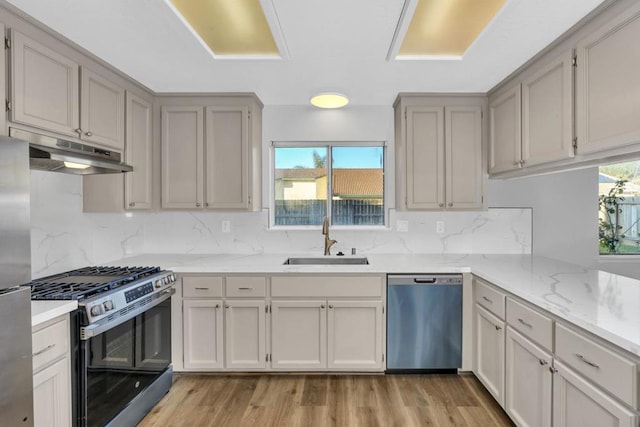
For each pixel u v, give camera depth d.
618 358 1.20
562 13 1.68
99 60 2.19
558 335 1.54
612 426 1.22
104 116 2.28
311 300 2.61
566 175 3.10
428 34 1.95
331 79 2.57
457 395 2.39
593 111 1.69
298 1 1.58
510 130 2.51
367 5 1.61
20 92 1.67
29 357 1.30
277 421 2.13
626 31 1.49
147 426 2.09
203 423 2.12
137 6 1.63
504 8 1.64
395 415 2.18
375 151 3.35
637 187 3.21
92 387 1.74
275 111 3.25
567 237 3.09
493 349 2.22
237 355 2.63
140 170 2.69
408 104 2.87
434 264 2.66
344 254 3.22
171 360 2.60
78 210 2.46
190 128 2.87
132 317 2.03
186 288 2.62
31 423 1.31
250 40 2.03
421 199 2.88
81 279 2.12
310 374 2.71
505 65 2.30
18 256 1.25
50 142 1.74
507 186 3.11
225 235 3.26
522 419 1.85
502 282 2.03
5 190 1.21
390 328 2.61
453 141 2.86
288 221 3.38
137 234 3.16
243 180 2.86
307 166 3.36
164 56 2.17
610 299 1.64
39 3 1.59
